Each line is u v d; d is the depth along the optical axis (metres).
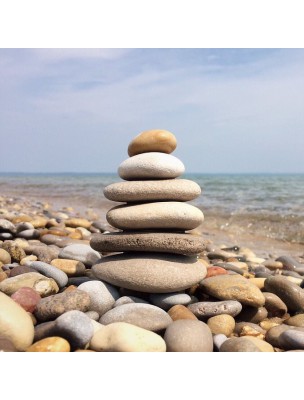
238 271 0.55
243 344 0.32
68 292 0.35
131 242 0.38
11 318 0.29
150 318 0.34
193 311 0.37
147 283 0.37
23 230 0.70
